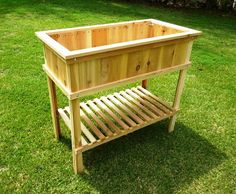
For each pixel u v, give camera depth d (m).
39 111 2.87
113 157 2.37
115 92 3.09
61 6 7.21
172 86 3.56
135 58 1.98
